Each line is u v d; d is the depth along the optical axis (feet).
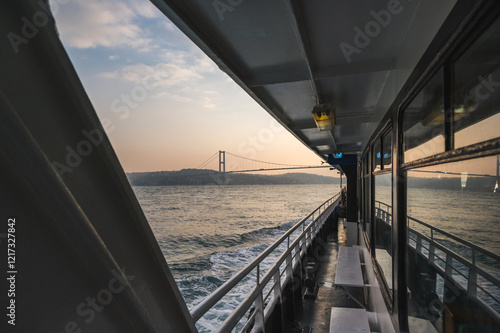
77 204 1.89
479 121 2.76
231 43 6.56
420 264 7.98
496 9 2.40
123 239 2.40
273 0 4.90
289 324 12.37
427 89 4.50
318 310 13.80
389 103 7.74
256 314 8.89
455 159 3.30
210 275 51.26
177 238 96.68
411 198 6.35
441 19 3.57
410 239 8.48
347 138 21.33
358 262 15.43
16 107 1.66
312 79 8.06
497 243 3.65
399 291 6.45
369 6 5.18
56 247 1.91
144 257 2.63
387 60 7.34
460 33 2.94
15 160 1.68
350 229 28.35
